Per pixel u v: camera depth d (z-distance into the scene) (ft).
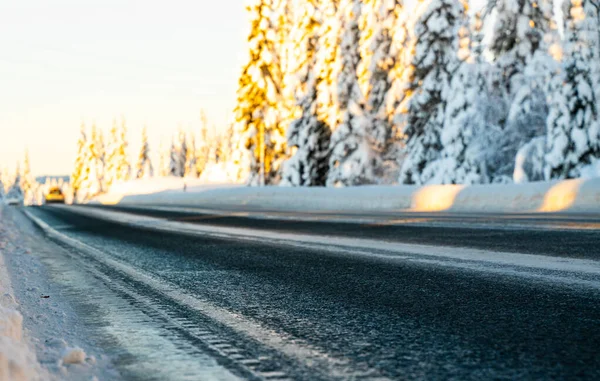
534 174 94.17
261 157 153.89
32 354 10.46
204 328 13.44
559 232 33.06
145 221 63.31
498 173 102.94
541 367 9.48
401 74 129.80
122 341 12.46
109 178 354.33
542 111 102.06
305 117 145.28
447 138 104.37
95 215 84.48
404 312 14.39
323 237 35.73
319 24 153.48
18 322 12.01
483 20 112.78
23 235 49.37
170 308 16.05
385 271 21.31
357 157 127.65
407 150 118.01
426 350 10.82
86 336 13.05
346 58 132.98
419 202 72.43
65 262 28.58
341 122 130.52
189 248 32.86
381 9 133.90
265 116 169.68
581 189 56.03
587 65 88.48
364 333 12.39
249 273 22.30
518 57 111.04
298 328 13.10
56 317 15.25
